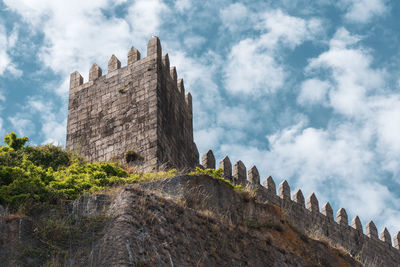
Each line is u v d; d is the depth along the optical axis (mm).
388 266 34906
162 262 12383
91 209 13805
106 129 25312
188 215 14203
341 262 18062
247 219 16438
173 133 25719
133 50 27000
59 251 12508
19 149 21594
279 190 30781
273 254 15812
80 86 27250
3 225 12750
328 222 32469
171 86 26953
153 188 15719
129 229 12430
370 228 35125
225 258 14180
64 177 18578
